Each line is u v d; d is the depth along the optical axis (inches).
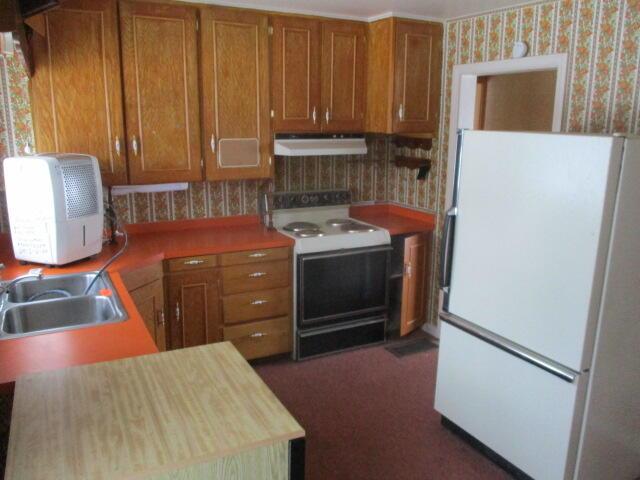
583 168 75.4
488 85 159.0
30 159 93.4
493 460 98.5
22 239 97.7
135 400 50.0
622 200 74.8
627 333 82.5
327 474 94.3
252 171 131.6
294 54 130.5
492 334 93.4
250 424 46.4
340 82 137.7
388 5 124.2
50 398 50.1
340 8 127.2
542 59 116.8
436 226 150.3
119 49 111.5
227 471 43.7
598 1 105.5
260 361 137.2
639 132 100.8
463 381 101.1
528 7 119.1
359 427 109.0
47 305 81.7
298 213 148.6
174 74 117.9
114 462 41.1
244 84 126.1
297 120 134.0
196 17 118.2
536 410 87.0
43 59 104.4
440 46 140.8
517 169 85.1
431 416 113.4
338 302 138.3
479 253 94.0
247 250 125.6
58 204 94.7
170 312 119.9
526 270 85.6
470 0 118.0
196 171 124.5
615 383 83.9
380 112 139.0
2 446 66.1
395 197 165.6
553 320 82.3
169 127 119.5
